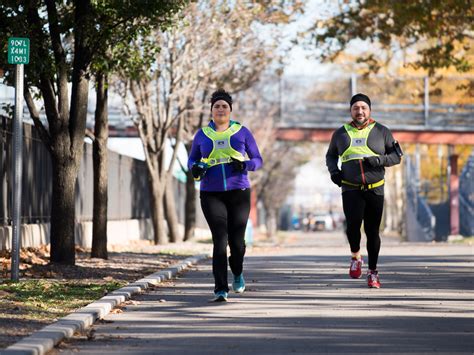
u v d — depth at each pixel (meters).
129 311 16.39
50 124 23.98
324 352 12.08
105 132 29.22
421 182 86.56
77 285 19.69
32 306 16.16
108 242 41.62
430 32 40.62
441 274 24.30
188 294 19.31
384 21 40.78
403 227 93.81
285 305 17.02
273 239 89.81
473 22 40.47
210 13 40.59
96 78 28.22
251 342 12.91
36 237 31.36
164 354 12.03
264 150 83.25
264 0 41.44
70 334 13.33
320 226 156.75
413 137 77.75
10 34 23.00
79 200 37.62
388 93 80.50
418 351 12.12
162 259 30.23
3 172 28.20
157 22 24.27
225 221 17.64
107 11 23.42
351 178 19.56
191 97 43.09
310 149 121.81
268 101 78.31
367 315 15.56
